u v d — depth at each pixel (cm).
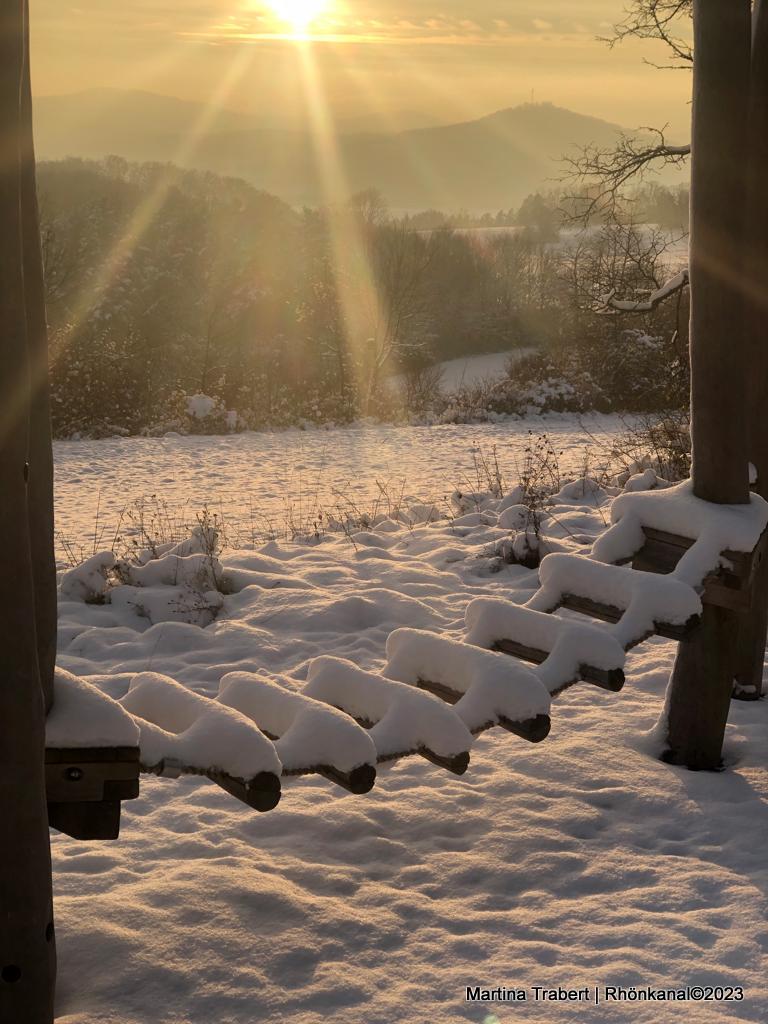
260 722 375
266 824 440
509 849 413
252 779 322
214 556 905
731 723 559
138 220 5462
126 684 630
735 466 500
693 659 502
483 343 5691
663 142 1110
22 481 259
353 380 3238
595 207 1162
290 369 3369
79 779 302
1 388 253
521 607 459
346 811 448
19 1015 267
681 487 516
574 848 415
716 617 497
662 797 460
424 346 4878
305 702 366
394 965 334
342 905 370
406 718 370
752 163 527
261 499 1511
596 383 2892
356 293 3800
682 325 1507
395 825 439
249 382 2983
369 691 389
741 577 475
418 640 430
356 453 2091
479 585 873
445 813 446
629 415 2780
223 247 5031
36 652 267
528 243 6581
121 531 1226
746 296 487
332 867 400
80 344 2853
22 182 292
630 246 1237
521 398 2859
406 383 3478
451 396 3162
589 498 1211
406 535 1062
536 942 345
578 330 3009
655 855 410
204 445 2261
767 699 596
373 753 347
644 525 508
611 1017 304
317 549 1017
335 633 744
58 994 319
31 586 263
